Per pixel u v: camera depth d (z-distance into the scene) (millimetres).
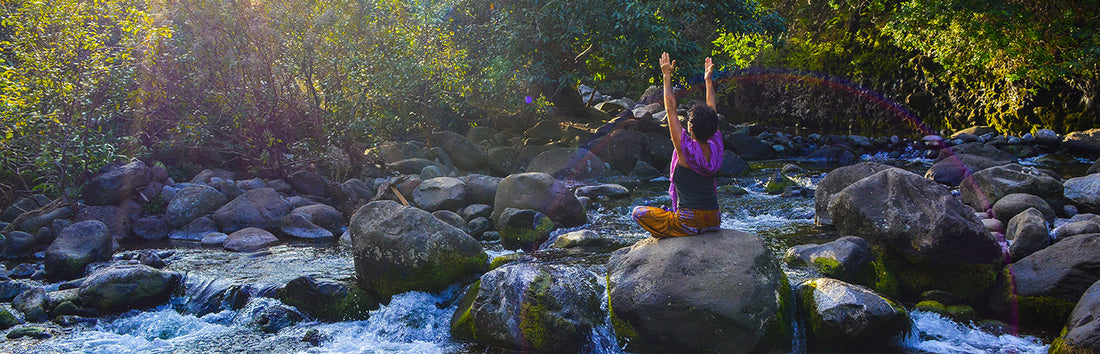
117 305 5762
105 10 9203
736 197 10094
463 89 12875
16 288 6062
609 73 17562
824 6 20969
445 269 5578
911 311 5125
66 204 8203
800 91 21484
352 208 9078
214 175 10047
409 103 11828
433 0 12422
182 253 7352
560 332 4660
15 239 7398
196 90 10164
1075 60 12828
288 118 10539
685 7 12773
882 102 18984
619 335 4652
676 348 4500
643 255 4773
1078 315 4348
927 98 17844
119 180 8570
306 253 7332
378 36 10680
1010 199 7430
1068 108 14578
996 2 12656
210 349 4996
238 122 10125
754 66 22625
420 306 5445
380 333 5250
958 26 13484
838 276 5434
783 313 4504
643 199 10133
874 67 19203
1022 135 14961
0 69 8109
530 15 12094
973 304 5316
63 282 6266
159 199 8773
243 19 9852
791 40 21703
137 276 5887
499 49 12414
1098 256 4938
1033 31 12844
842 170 7961
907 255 5566
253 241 7703
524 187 8352
